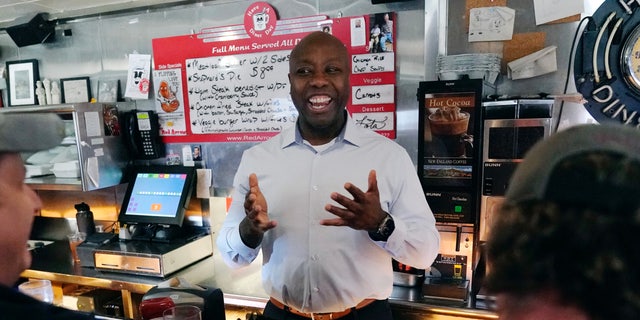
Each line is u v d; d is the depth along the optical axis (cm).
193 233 246
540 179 33
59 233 283
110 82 259
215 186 245
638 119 170
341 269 134
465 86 154
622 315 28
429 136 161
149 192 242
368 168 142
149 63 248
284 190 143
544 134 150
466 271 169
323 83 133
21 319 53
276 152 152
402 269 181
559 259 29
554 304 31
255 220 115
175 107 247
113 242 231
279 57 222
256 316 110
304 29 214
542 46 179
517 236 32
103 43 257
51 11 259
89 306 231
